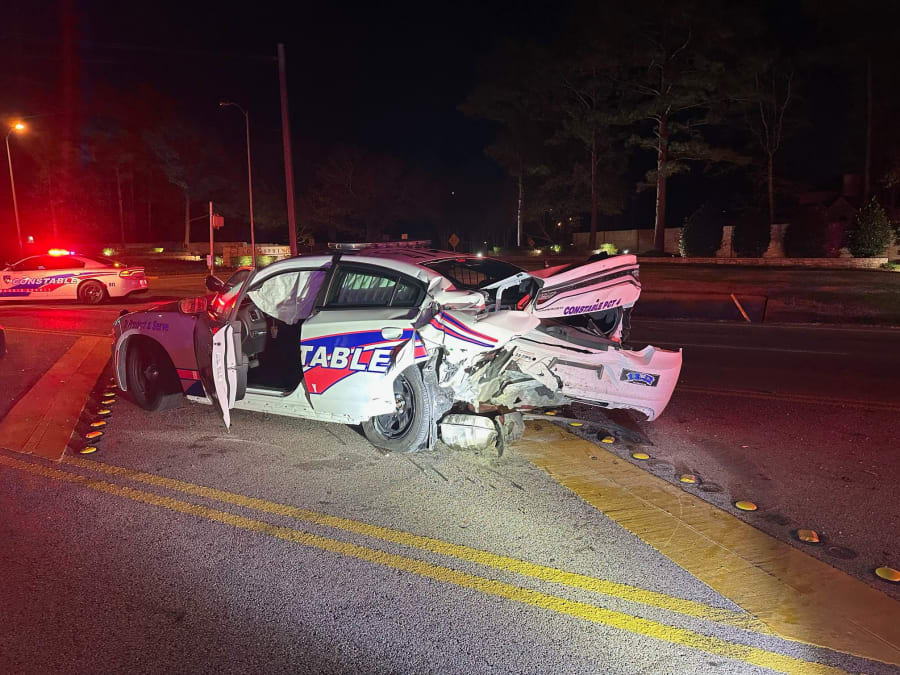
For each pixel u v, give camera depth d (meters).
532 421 5.95
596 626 2.89
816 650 2.74
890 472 4.78
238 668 2.61
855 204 39.34
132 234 63.50
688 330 12.49
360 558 3.48
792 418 6.19
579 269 5.55
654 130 36.59
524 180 48.62
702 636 2.82
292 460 4.94
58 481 4.53
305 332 5.15
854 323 14.03
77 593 3.14
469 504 4.16
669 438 5.53
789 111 35.06
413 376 4.88
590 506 4.14
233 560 3.46
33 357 8.85
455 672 2.59
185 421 5.95
